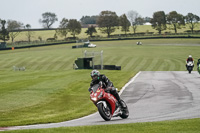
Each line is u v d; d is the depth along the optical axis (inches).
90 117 1219.9
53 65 6072.8
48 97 1779.0
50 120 1168.8
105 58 6737.2
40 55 7696.9
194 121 908.0
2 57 7677.2
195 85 2190.0
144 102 1556.3
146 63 5930.1
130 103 1549.0
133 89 2087.8
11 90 2032.5
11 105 1549.0
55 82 2438.5
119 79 2726.4
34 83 2389.3
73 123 1075.3
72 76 2933.1
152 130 786.8
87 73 3260.3
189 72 3321.9
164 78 2802.7
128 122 993.5
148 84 2345.0
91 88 991.0
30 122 1139.3
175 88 2062.0
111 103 1000.9
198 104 1403.8
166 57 6673.2
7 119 1242.0
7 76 3218.5
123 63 6018.7
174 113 1187.9
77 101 1660.9
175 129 792.3
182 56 6752.0
